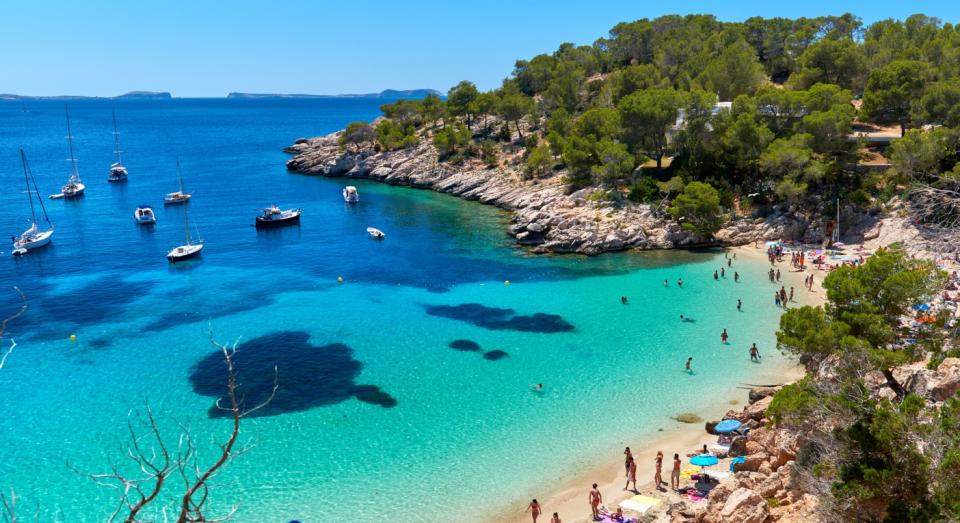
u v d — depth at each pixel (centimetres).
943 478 2066
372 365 5406
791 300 6869
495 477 3853
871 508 2230
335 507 3562
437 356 5581
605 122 11969
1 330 1209
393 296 7269
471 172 14288
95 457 4009
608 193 10288
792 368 5212
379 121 19325
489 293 7350
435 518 3491
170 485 3725
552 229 9594
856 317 3494
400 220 11469
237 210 12538
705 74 14012
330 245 9725
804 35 16125
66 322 6431
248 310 6812
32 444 4153
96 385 5006
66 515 3450
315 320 6494
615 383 5044
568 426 4422
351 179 16238
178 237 10306
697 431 4306
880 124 11450
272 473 3866
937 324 3528
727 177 10150
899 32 13900
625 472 3878
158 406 4666
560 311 6725
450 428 4400
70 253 9294
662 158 12306
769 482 2983
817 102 10156
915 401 2319
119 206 12975
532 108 15588
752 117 9912
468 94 17375
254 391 4922
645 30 18238
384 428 4397
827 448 2505
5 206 12888
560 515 3494
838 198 8869
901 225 7938
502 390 4947
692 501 3475
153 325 6350
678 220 9338
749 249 8881
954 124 9031
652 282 7650
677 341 5866
